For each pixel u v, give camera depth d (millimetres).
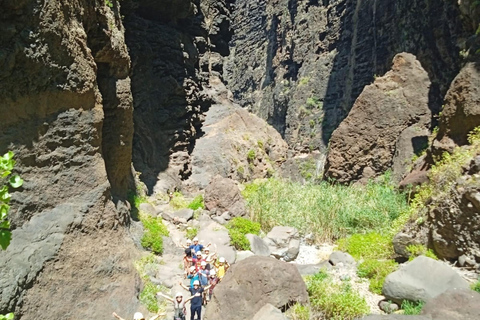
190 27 28000
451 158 13289
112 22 12141
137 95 22109
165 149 23125
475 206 10227
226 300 8680
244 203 19141
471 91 15055
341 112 41156
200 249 12398
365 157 24703
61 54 8570
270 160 31703
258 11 65562
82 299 8344
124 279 9633
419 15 27766
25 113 7840
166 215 17125
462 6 18875
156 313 9656
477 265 10070
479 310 7113
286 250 15125
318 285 9930
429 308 7539
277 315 7520
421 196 13508
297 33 50688
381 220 16625
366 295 10398
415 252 11703
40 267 7598
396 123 24297
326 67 45312
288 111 47750
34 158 8023
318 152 40906
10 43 7359
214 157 25844
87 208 9133
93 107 9805
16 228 7477
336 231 16875
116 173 12750
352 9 42094
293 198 19797
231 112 30484
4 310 6648
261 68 61125
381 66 33812
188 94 25438
